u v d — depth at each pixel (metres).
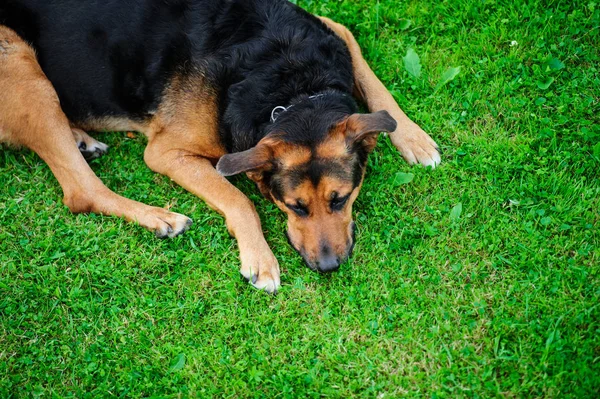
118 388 1.66
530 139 1.83
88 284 1.77
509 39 1.95
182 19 1.83
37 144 1.85
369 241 1.76
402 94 1.94
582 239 1.71
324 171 1.64
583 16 1.93
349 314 1.69
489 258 1.72
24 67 1.83
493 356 1.62
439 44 1.98
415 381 1.62
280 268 1.76
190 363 1.67
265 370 1.65
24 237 1.83
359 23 2.04
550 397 1.57
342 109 1.71
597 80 1.86
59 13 1.85
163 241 1.81
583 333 1.62
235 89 1.76
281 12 1.82
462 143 1.85
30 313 1.74
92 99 1.89
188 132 1.82
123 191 1.89
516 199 1.78
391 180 1.82
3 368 1.68
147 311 1.73
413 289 1.70
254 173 1.69
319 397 1.62
